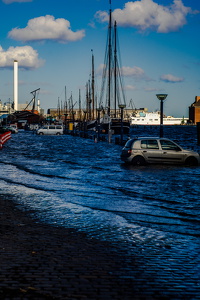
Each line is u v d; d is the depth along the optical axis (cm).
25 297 483
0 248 691
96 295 493
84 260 633
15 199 1226
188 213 1040
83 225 891
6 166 2281
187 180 1664
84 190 1421
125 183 1588
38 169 2123
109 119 5178
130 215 1009
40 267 593
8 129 8781
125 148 2309
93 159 2733
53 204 1149
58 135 8181
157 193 1351
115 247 715
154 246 727
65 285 523
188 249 710
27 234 798
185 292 508
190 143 5309
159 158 2256
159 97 2984
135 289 515
